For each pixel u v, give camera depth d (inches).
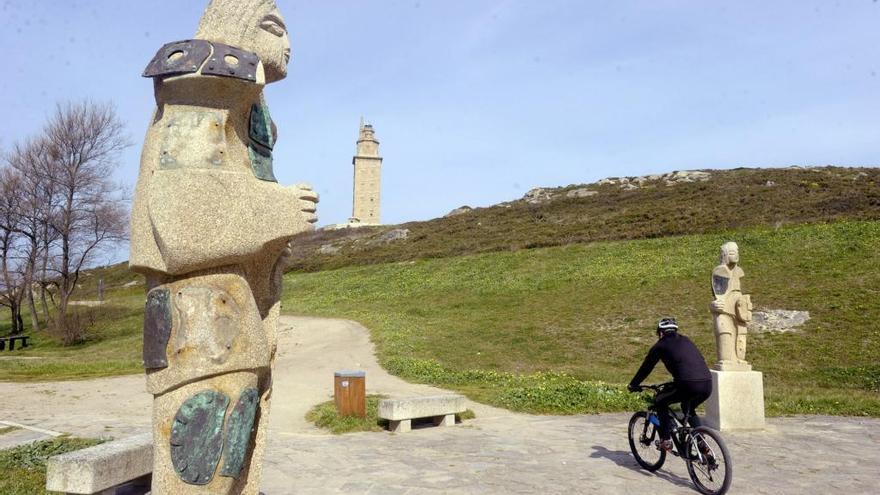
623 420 399.2
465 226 1871.3
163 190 136.3
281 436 346.0
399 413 357.4
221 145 142.9
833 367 615.5
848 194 1363.2
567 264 1194.6
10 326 1391.5
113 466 219.5
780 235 1097.4
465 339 813.9
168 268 135.8
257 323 144.4
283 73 165.5
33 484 234.1
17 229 1179.9
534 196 2156.7
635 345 751.7
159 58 143.9
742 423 363.3
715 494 233.9
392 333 845.2
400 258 1592.0
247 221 142.6
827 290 823.7
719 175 1895.9
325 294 1332.4
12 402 472.4
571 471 271.3
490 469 273.4
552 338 799.7
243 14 154.1
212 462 133.2
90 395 510.0
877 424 384.8
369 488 242.2
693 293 912.9
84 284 2079.2
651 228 1350.9
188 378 133.1
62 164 1153.4
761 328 749.3
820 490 245.3
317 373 627.2
